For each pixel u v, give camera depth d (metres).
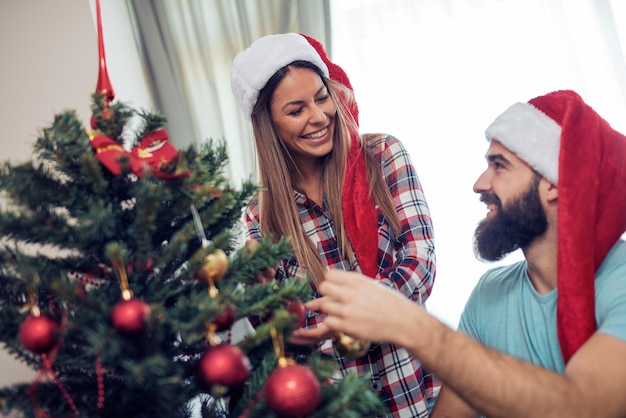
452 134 2.39
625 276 0.86
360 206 1.27
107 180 0.74
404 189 1.29
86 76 1.86
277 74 1.25
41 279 0.69
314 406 0.65
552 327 0.94
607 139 0.90
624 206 0.89
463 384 0.73
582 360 0.78
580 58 2.32
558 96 0.94
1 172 0.71
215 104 2.35
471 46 2.37
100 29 0.80
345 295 0.74
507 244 0.95
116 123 0.77
